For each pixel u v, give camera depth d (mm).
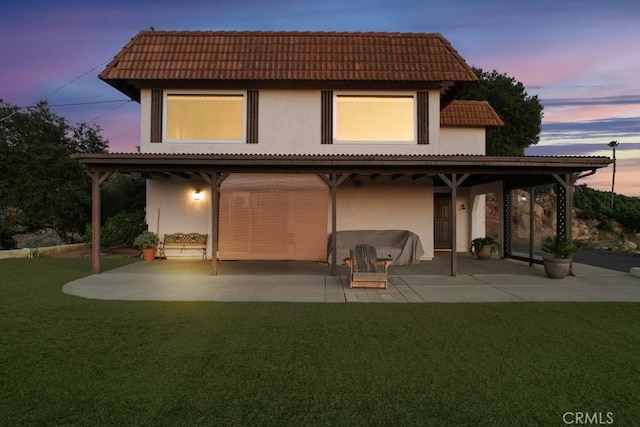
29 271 10602
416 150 12516
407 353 4727
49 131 18000
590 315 6398
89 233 15867
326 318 6230
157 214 13117
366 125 12680
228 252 12234
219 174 10359
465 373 4164
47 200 16781
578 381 3973
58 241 19828
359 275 8523
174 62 12141
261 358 4562
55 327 5695
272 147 12539
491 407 3473
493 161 9547
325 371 4211
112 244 14992
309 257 12211
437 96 12570
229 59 12320
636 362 4453
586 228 29672
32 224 17469
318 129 12586
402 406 3488
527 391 3768
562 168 10102
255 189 12281
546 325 5852
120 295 7832
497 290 8391
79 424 3174
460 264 12391
